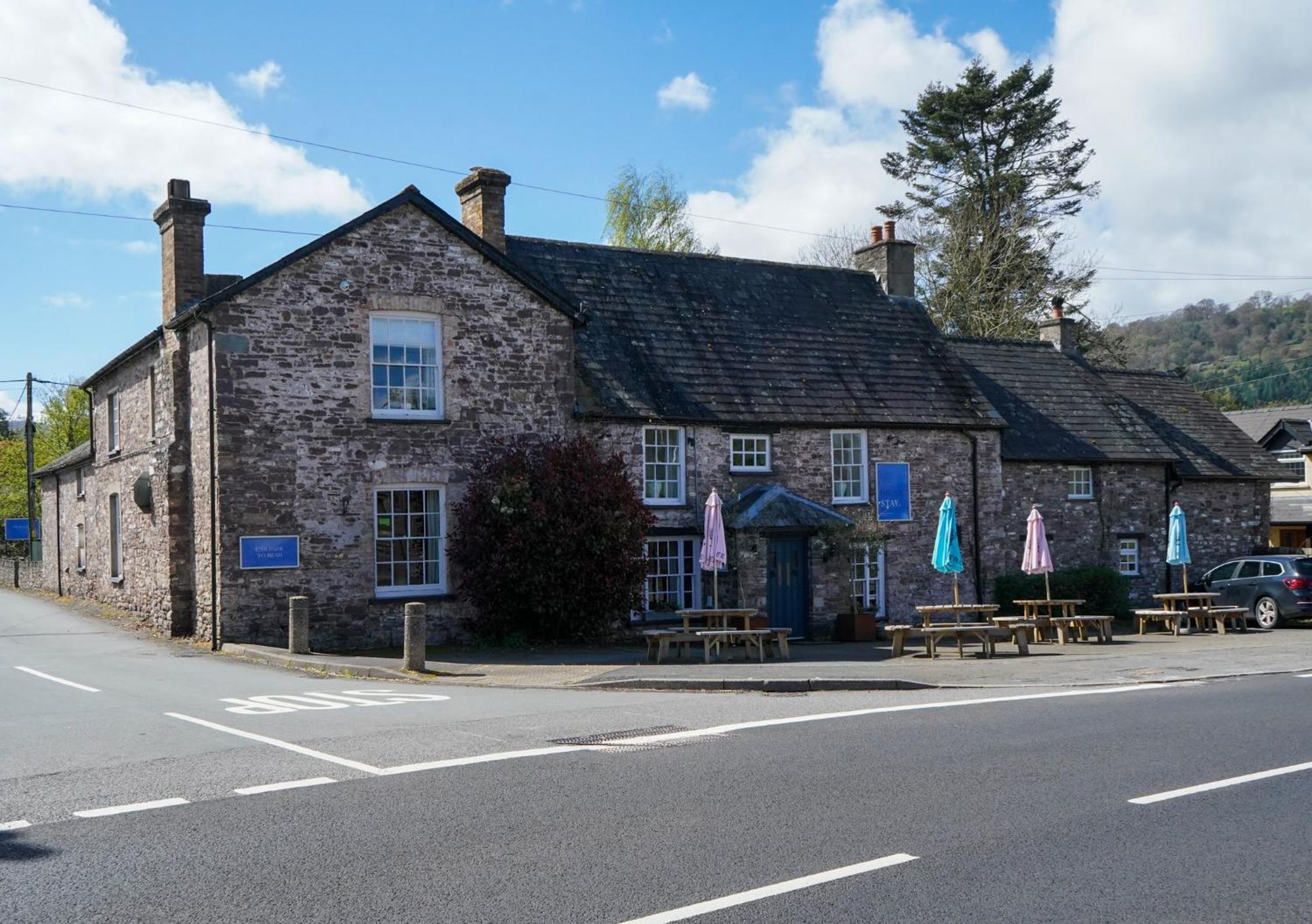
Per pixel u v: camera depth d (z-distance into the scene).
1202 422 35.12
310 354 19.53
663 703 12.84
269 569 19.08
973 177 48.03
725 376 24.34
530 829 7.14
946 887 6.02
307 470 19.42
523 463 20.11
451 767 8.95
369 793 8.09
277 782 8.45
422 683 15.28
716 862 6.45
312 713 11.91
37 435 56.31
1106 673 15.95
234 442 18.88
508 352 21.36
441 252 20.80
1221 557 33.00
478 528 19.70
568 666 17.00
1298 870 6.33
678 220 42.44
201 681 15.16
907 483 26.00
